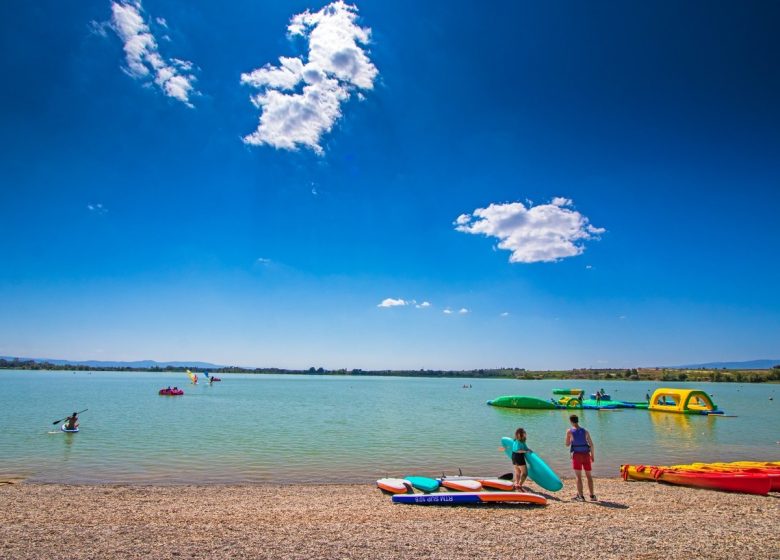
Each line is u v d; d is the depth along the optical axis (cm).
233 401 6059
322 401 6366
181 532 1020
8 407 4616
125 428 3105
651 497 1405
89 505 1277
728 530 1055
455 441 2667
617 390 11312
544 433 3100
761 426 3603
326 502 1345
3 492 1445
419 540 977
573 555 892
